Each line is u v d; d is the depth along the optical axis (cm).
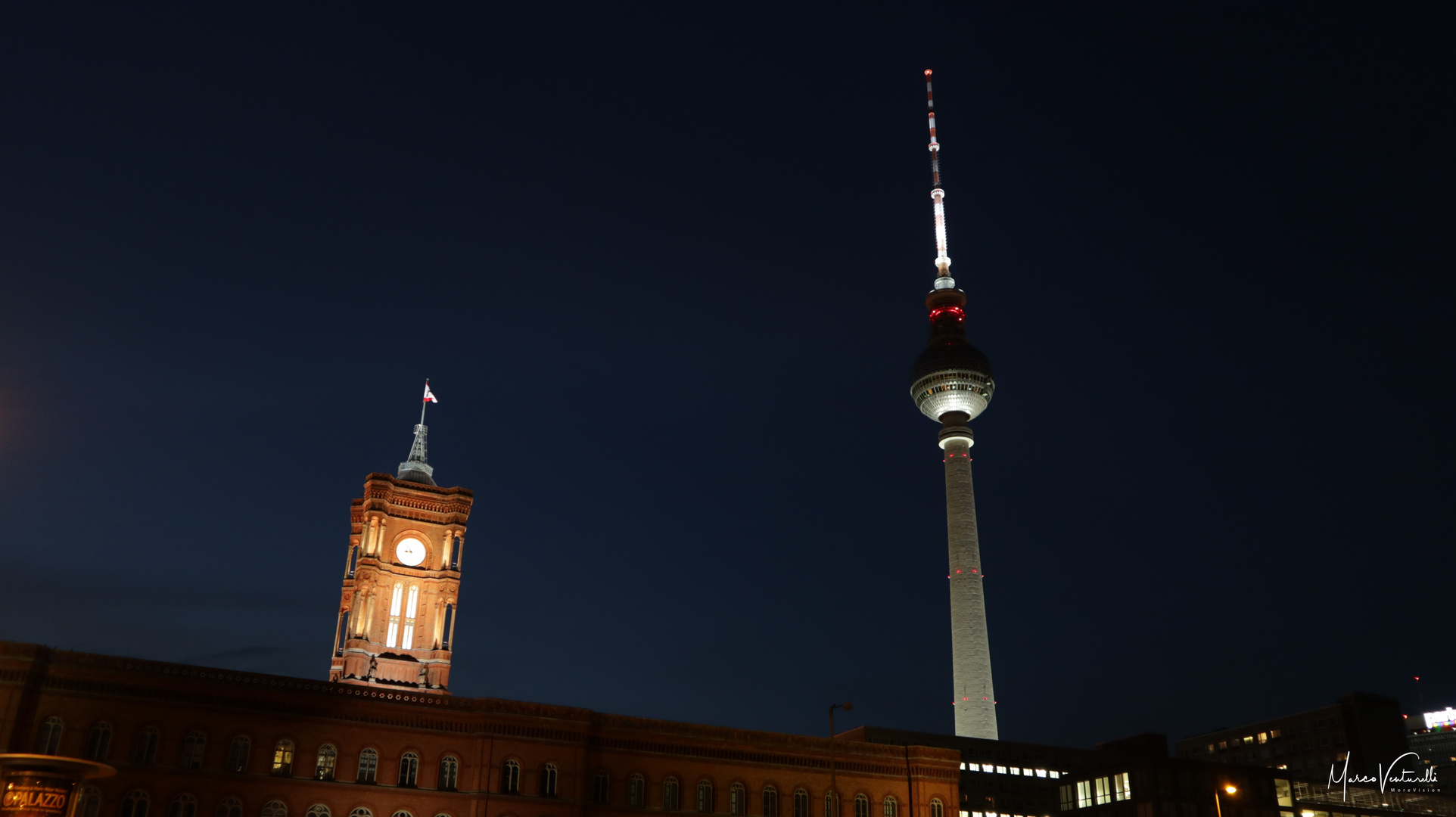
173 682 7444
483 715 8238
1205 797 11494
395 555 12244
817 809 9206
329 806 7625
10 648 6981
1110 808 11800
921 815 9481
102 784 7019
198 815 7238
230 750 7494
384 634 11881
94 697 7194
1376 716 18800
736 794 8962
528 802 8119
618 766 8625
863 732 14600
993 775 15025
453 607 12181
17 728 6838
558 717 8450
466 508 12731
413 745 8038
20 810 4809
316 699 7838
